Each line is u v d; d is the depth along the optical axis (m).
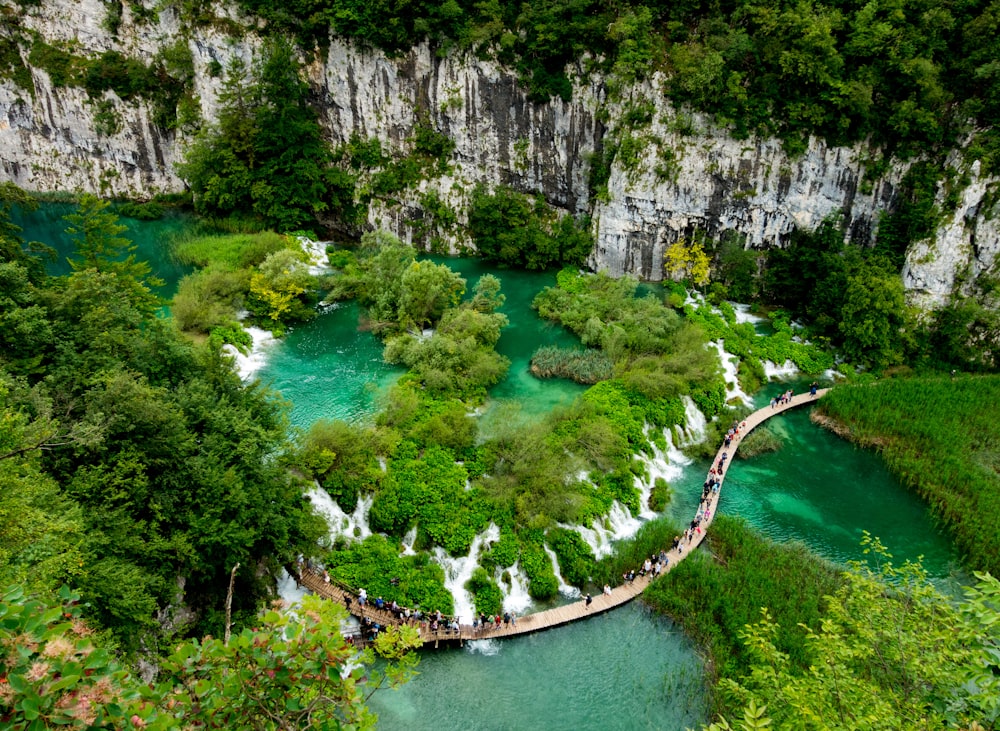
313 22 84.75
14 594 11.62
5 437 26.23
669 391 59.88
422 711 36.72
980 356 68.31
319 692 13.52
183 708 12.83
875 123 71.69
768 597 41.91
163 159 100.06
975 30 68.44
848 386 64.50
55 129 98.38
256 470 39.41
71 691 10.91
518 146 87.12
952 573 46.50
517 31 82.88
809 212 75.94
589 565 45.19
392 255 72.31
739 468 56.50
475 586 43.22
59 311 41.81
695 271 79.62
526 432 51.25
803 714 21.20
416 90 87.69
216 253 79.62
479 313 69.44
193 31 89.12
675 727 36.16
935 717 18.58
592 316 71.62
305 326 71.56
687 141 76.94
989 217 66.88
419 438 51.03
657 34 77.81
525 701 37.47
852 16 73.12
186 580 37.03
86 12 94.25
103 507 32.25
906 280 70.75
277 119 86.81
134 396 35.34
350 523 45.69
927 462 55.16
